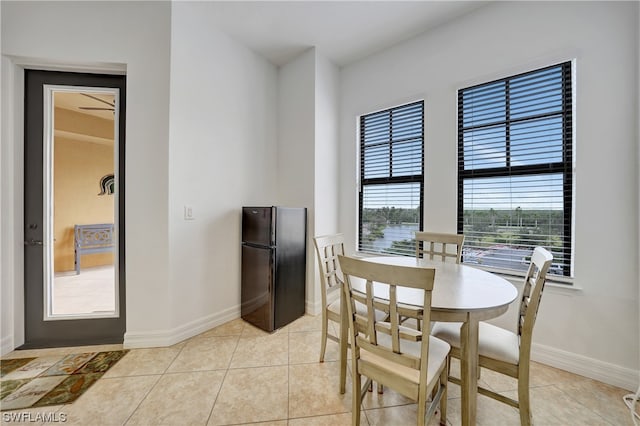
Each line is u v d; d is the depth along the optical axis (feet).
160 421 4.50
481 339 4.52
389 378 3.79
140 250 6.85
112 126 7.33
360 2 7.13
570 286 5.86
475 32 7.28
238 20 7.84
